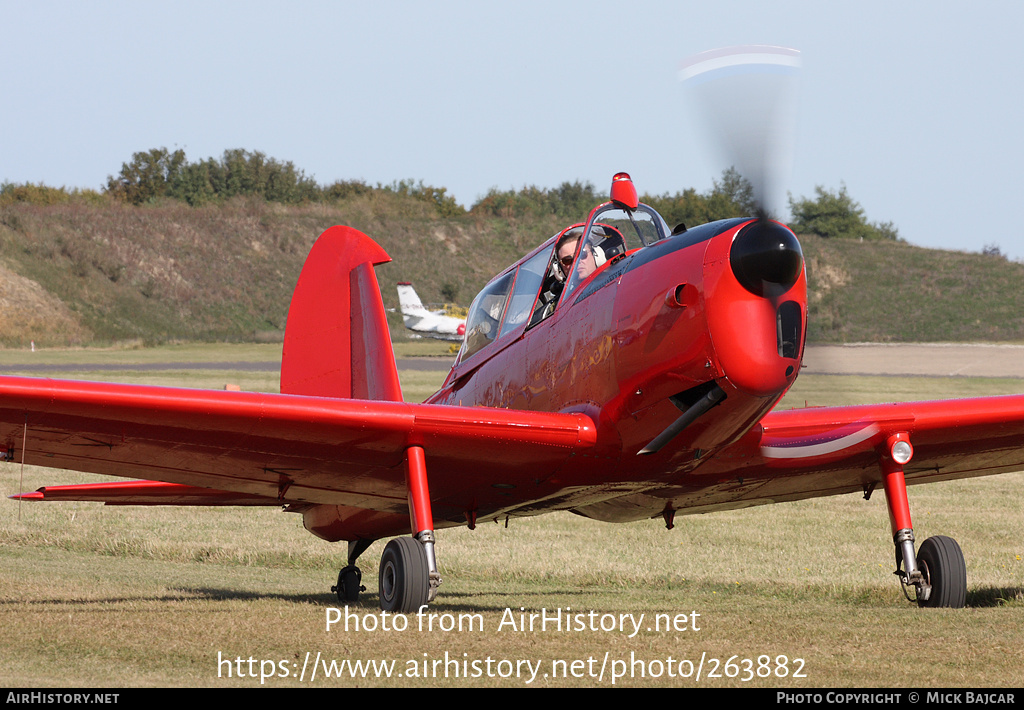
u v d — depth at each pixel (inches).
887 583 1144.8
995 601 984.9
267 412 823.7
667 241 863.1
